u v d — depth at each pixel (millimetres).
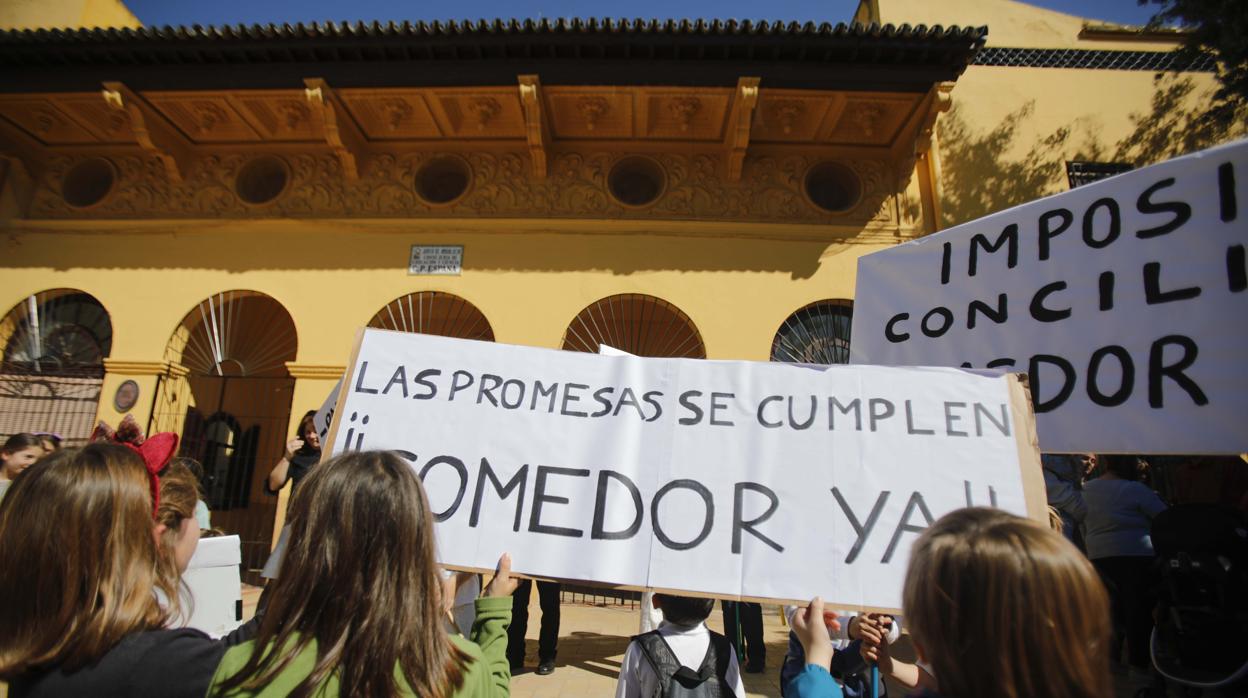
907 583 1296
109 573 1352
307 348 8383
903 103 8070
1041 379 2707
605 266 8562
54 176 9289
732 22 7441
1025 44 9375
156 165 9234
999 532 1189
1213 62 7621
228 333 9203
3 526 1338
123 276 8734
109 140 9242
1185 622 2982
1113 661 4953
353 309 8516
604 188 8898
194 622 2953
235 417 10297
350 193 9023
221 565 3113
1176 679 2982
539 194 8906
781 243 8578
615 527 2232
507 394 2477
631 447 2354
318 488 1354
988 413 2246
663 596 2590
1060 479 4977
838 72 7824
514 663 5199
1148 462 6418
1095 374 2564
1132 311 2533
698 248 8586
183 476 2520
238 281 8664
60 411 8406
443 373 2516
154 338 8484
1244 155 2398
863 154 8914
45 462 1413
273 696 1166
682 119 8477
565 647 5910
